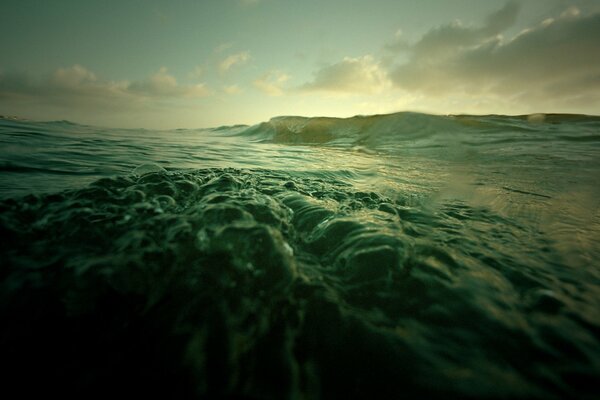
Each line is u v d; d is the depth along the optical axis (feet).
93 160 9.27
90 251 3.11
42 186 5.54
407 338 2.39
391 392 1.99
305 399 1.98
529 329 2.45
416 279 3.09
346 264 3.33
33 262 2.85
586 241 4.41
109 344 2.26
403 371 2.12
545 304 2.77
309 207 4.76
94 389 1.95
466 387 1.98
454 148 17.78
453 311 2.67
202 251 3.10
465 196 7.27
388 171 10.88
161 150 13.85
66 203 4.00
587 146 17.44
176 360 2.16
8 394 1.88
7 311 2.34
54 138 14.32
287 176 8.25
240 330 2.43
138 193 4.52
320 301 2.78
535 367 2.12
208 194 4.88
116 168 8.28
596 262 3.69
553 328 2.46
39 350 2.14
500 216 5.63
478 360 2.19
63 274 2.70
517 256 3.83
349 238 3.73
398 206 5.82
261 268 2.97
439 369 2.12
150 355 2.19
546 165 12.46
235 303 2.65
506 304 2.78
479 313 2.64
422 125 21.79
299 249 3.78
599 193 7.78
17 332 2.22
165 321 2.46
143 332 2.36
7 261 2.81
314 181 7.86
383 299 2.85
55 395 1.90
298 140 25.30
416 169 11.55
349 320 2.58
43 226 3.45
